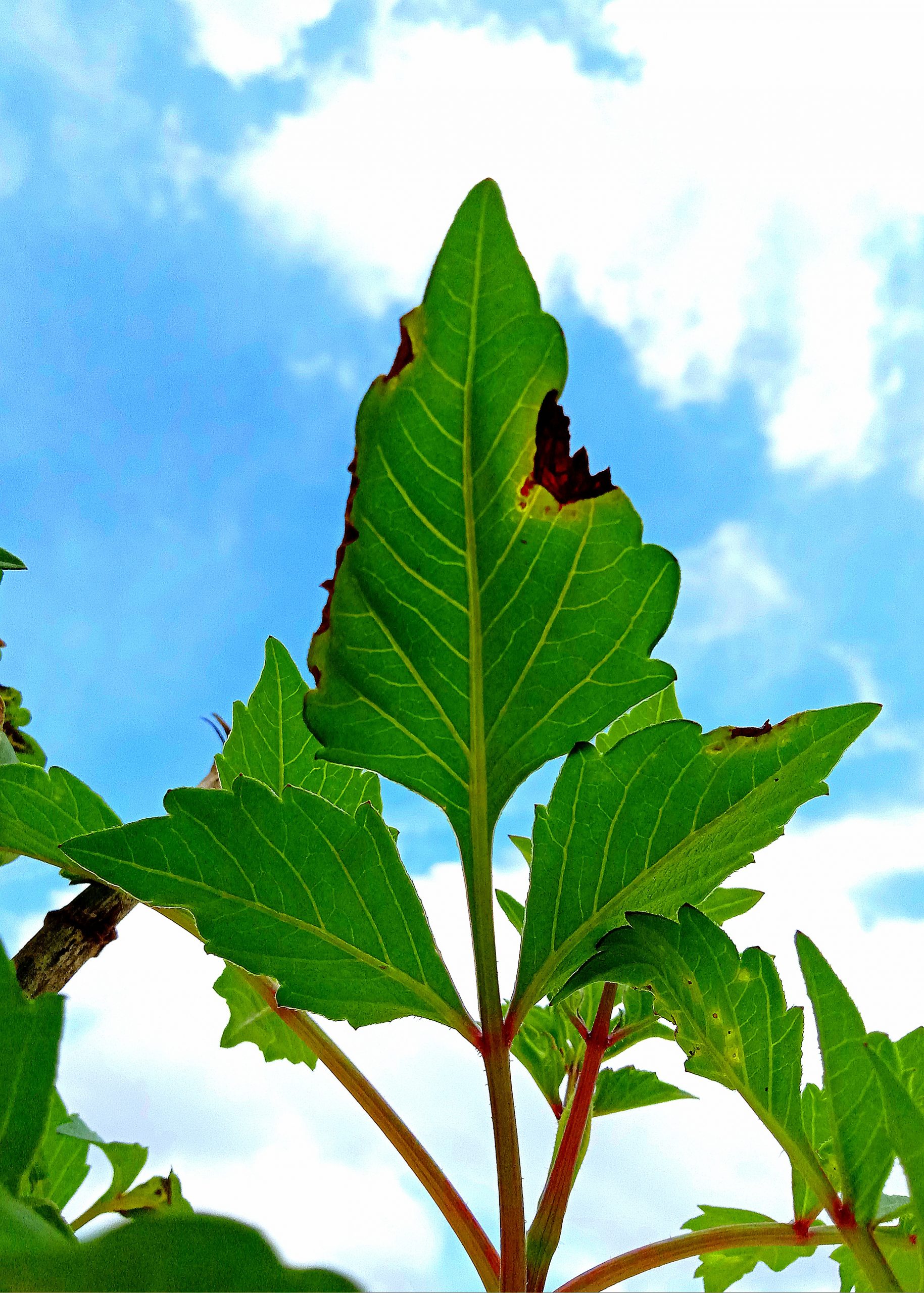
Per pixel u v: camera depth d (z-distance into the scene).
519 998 0.14
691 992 0.14
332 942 0.14
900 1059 0.14
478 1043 0.14
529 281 0.12
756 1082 0.14
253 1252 0.07
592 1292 0.14
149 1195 0.20
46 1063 0.10
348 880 0.14
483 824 0.14
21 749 0.27
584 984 0.14
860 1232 0.13
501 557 0.13
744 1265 0.20
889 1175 0.13
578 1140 0.16
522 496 0.13
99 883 0.17
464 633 0.13
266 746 0.18
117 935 0.18
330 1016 0.14
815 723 0.15
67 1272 0.07
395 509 0.13
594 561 0.13
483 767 0.14
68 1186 0.20
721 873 0.15
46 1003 0.10
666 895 0.15
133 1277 0.07
